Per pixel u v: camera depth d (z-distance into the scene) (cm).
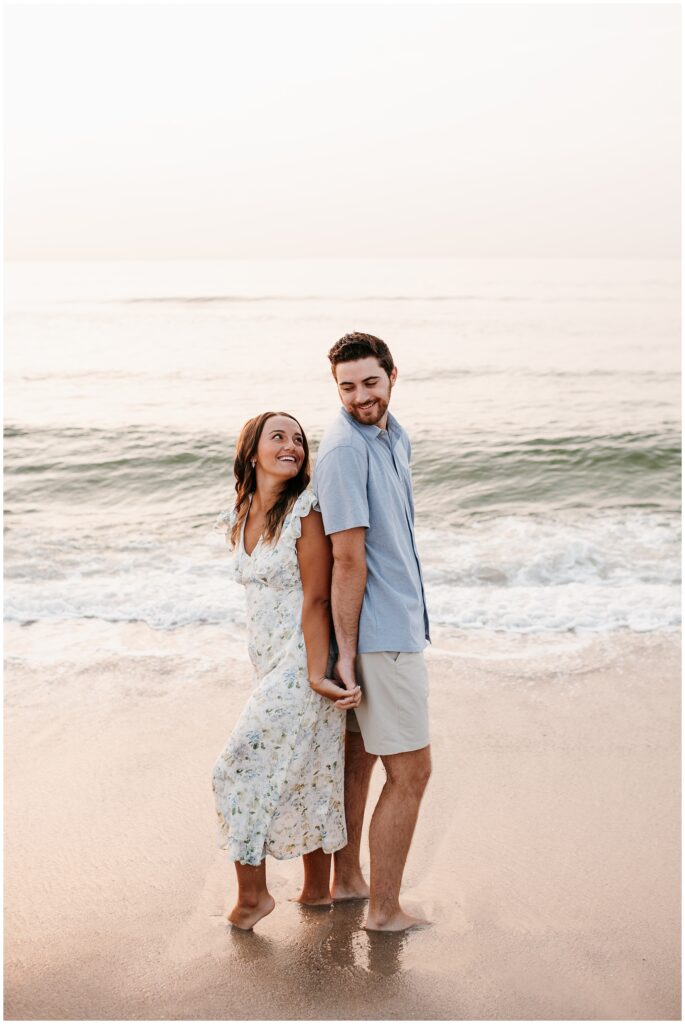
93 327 2545
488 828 333
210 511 898
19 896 293
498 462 1073
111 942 270
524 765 380
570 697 447
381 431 277
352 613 266
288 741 269
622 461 1078
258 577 275
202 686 463
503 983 252
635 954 264
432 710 432
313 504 268
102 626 551
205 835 331
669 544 731
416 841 326
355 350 266
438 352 2108
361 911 289
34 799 355
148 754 392
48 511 900
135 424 1296
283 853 274
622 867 308
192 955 264
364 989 249
